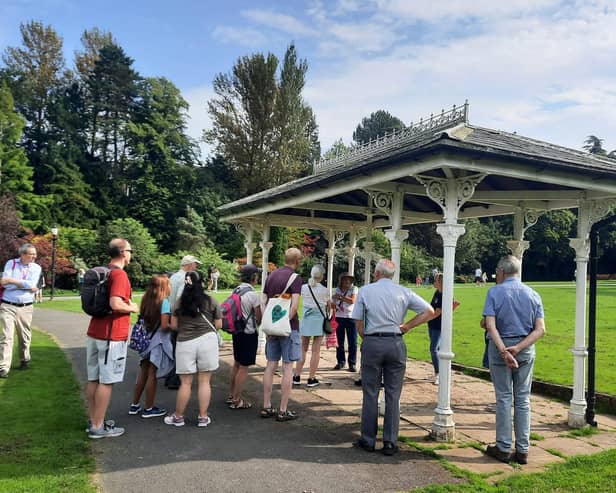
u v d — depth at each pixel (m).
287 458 4.61
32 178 42.44
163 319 5.68
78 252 32.62
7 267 7.68
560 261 46.75
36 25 51.12
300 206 9.39
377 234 35.56
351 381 8.04
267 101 41.34
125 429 5.33
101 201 43.47
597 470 4.45
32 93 47.78
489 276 44.75
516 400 4.80
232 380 6.36
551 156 5.36
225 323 6.04
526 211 7.76
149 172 44.62
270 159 41.47
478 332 13.85
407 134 7.53
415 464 4.55
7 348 7.47
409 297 5.01
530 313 4.86
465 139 4.91
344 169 6.35
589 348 6.13
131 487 3.87
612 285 33.28
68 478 3.91
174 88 50.50
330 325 7.54
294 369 7.82
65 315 16.91
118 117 50.31
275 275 5.93
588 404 6.06
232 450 4.77
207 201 43.78
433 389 7.67
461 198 5.34
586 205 6.38
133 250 32.38
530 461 4.73
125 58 51.00
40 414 5.64
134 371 8.31
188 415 5.95
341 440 5.18
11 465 4.13
